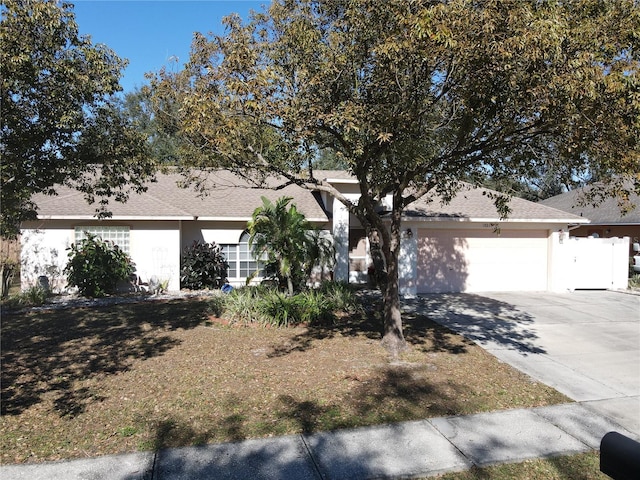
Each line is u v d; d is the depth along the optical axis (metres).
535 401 6.16
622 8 5.95
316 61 7.12
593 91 5.39
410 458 4.61
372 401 5.97
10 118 6.41
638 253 18.89
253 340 8.95
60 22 6.61
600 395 6.45
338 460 4.54
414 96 6.85
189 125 6.76
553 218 15.62
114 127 8.05
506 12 5.62
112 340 8.96
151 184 17.73
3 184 6.83
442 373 7.10
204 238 16.33
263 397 6.06
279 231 11.68
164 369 7.17
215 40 7.67
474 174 8.90
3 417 5.41
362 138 6.92
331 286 13.18
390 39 6.12
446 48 5.76
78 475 4.20
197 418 5.42
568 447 4.92
